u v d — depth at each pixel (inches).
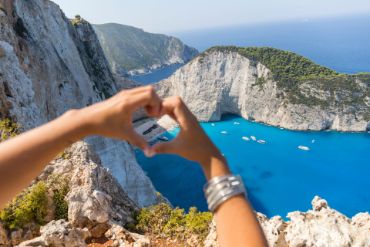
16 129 983.0
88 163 741.9
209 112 4977.9
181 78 5270.7
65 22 2637.8
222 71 5064.0
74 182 674.8
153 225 715.4
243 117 5024.6
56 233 488.4
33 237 581.0
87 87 2564.0
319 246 429.7
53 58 2041.1
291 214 491.5
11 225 571.5
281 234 471.8
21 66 1424.7
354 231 440.8
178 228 699.4
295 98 4461.1
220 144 4005.9
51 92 1865.2
